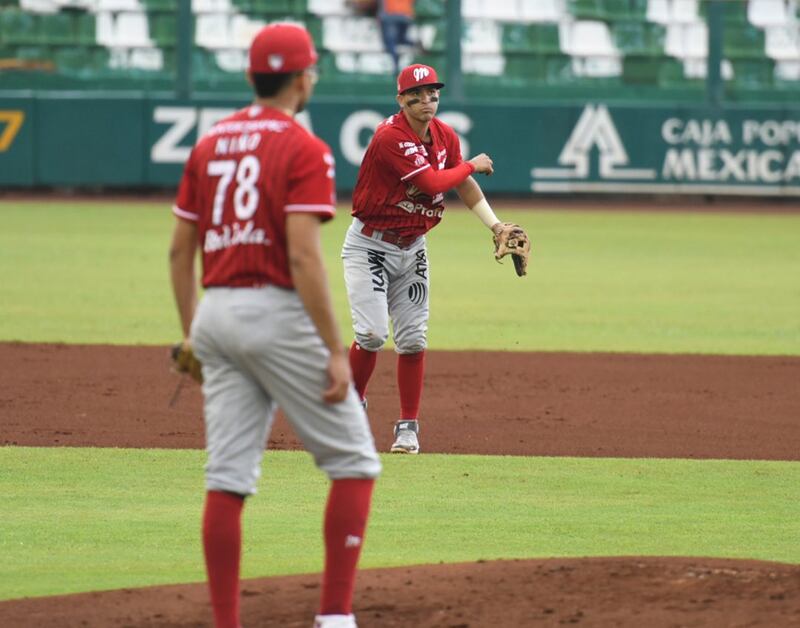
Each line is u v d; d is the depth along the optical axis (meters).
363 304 29.00
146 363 40.97
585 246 79.50
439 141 28.88
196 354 16.20
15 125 96.19
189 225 16.44
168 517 23.47
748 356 44.09
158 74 109.38
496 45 115.31
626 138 102.38
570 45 116.94
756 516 23.95
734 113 102.81
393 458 28.64
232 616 15.80
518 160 101.31
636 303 57.41
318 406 15.84
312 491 25.64
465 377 39.38
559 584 17.98
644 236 85.19
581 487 26.19
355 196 28.95
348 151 100.00
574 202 106.25
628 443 30.66
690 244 81.19
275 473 27.12
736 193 103.62
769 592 17.38
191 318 16.72
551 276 66.38
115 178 97.75
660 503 24.94
